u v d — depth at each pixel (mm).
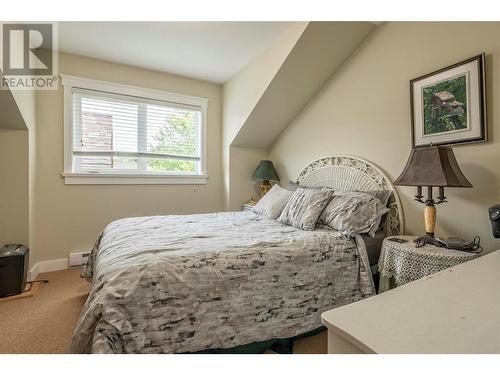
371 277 1687
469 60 1630
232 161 3584
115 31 2375
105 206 3033
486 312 644
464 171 1685
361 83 2393
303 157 3115
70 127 2838
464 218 1686
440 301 702
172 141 3438
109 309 1011
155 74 3260
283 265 1474
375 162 2270
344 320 609
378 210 1952
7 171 2414
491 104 1563
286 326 1440
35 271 2625
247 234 1830
